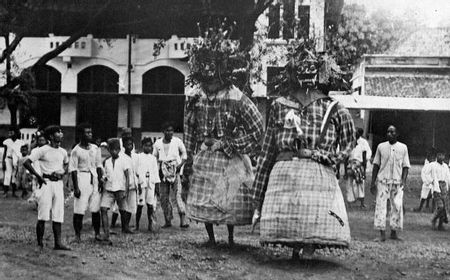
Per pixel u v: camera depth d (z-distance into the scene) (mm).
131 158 11766
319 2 29078
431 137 31141
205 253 9547
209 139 10148
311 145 8680
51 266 8398
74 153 10453
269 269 8430
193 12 28562
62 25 32062
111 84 32375
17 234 11281
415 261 9578
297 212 8375
